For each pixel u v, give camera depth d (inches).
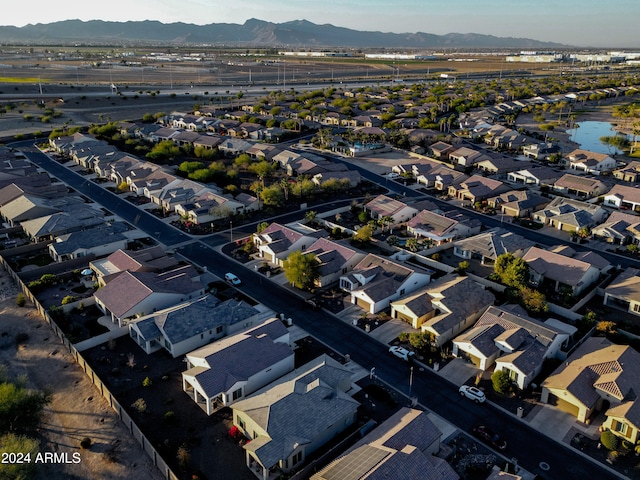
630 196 4800.7
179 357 2613.2
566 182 5344.5
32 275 3432.6
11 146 7170.3
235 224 4448.8
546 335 2573.8
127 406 2255.2
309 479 1787.6
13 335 2770.7
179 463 1935.3
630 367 2289.6
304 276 3267.7
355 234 4092.0
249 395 2352.4
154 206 4891.7
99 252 3750.0
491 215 4749.0
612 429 2074.3
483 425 2162.9
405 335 2755.9
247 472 1919.3
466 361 2603.3
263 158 6387.8
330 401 2128.4
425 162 6097.4
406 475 1704.0
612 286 3196.4
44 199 4613.7
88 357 2593.5
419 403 2301.9
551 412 2241.6
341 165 6003.9
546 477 1897.1
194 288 3159.5
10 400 2044.8
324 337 2810.0
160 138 7495.1
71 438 2078.0
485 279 3363.7
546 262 3440.0
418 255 3725.4
